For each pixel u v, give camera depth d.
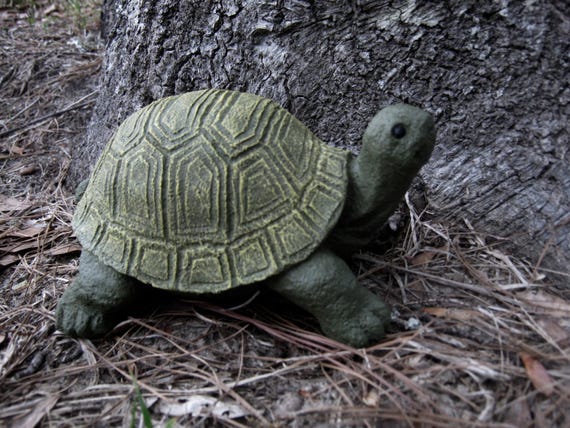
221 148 0.24
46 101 0.51
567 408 0.20
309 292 0.23
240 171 0.24
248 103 0.25
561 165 0.27
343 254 0.26
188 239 0.24
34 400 0.23
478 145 0.29
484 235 0.29
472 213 0.29
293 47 0.31
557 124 0.27
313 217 0.23
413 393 0.21
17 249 0.33
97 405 0.23
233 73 0.33
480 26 0.26
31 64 0.55
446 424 0.20
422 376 0.22
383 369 0.22
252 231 0.23
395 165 0.23
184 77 0.34
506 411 0.20
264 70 0.32
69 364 0.25
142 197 0.24
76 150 0.42
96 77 0.53
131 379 0.23
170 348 0.25
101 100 0.40
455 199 0.29
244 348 0.25
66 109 0.48
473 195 0.29
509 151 0.28
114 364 0.24
